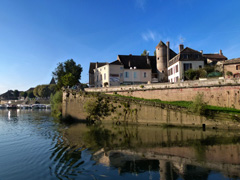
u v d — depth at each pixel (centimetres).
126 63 4338
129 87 3102
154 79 4322
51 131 2295
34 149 1495
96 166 1112
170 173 999
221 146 1473
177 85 2650
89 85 4872
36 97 11519
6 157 1298
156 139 1780
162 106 2472
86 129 2423
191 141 1655
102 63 5059
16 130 2395
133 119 2689
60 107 4188
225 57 3978
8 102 12188
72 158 1263
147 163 1155
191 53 3550
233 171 1009
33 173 1023
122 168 1075
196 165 1106
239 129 1984
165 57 4438
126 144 1616
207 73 3164
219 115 2103
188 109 2281
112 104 2905
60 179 938
